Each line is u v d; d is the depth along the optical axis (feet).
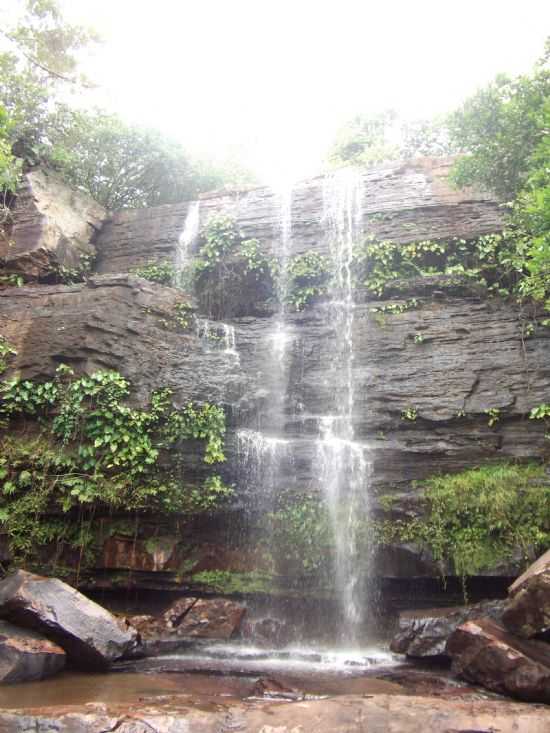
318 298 45.73
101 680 21.85
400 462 34.50
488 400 35.60
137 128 56.70
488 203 43.37
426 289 41.65
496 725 15.96
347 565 31.55
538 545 29.19
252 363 41.06
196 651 27.94
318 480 33.96
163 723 16.12
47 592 24.38
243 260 47.50
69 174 56.18
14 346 37.11
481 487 31.63
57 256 46.65
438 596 30.63
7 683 20.77
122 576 32.68
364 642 30.17
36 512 32.68
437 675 22.88
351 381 39.32
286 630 30.63
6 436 34.68
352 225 46.34
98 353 35.91
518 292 38.52
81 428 34.12
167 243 51.11
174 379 36.42
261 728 16.07
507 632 22.34
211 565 32.86
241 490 33.78
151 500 33.12
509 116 34.22
